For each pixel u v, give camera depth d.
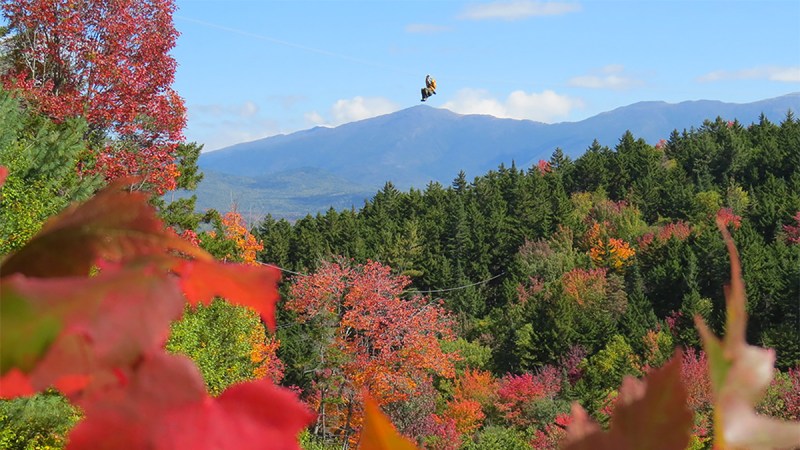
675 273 45.88
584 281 47.97
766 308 32.66
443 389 34.38
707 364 0.17
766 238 54.09
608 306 45.84
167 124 18.19
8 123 11.08
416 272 57.78
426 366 24.34
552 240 61.09
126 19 17.48
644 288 47.84
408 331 24.17
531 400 29.70
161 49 18.14
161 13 18.05
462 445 25.88
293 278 26.52
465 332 48.94
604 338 37.16
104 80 17.34
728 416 0.17
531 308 40.78
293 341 31.91
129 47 18.08
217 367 16.45
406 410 24.88
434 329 24.94
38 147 10.97
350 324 24.16
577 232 62.88
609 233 62.00
